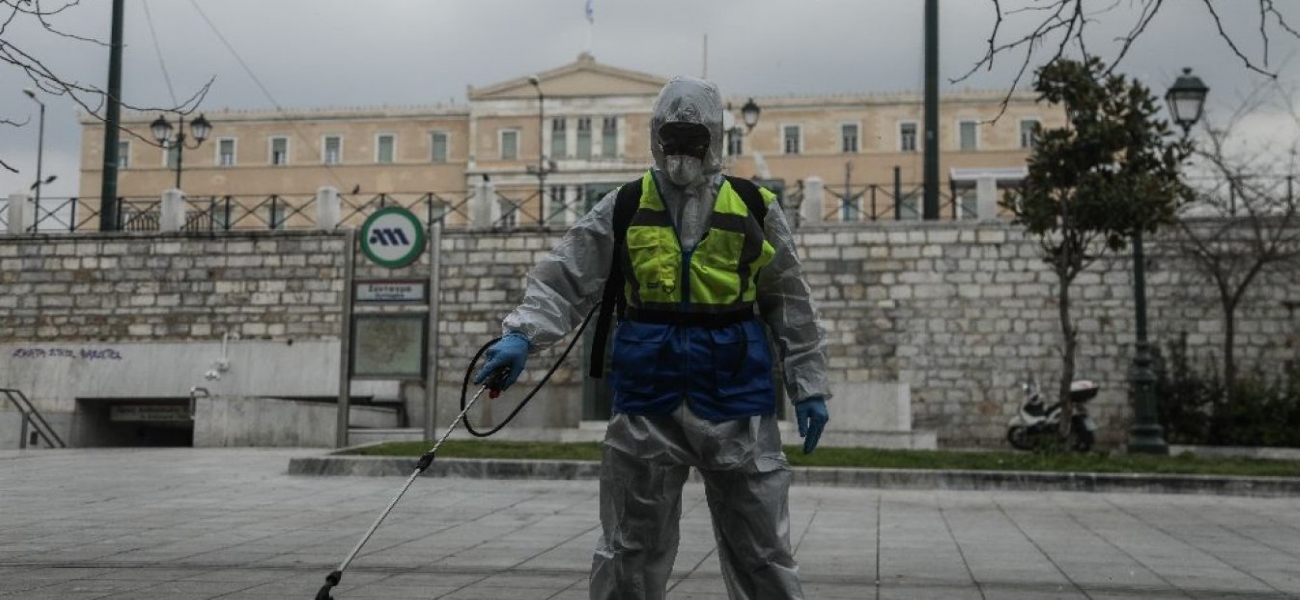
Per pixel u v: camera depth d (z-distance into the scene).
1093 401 23.39
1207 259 22.83
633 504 3.73
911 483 13.12
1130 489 12.88
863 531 9.15
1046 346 23.77
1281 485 12.63
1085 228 16.92
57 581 6.24
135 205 36.31
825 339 3.97
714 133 3.76
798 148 66.38
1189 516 10.57
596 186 23.33
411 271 26.06
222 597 5.73
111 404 27.39
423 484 12.66
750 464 3.73
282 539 8.23
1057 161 16.73
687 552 7.74
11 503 10.47
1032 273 23.94
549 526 9.18
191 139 69.88
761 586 3.77
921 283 24.31
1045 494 12.64
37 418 24.80
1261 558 7.69
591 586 3.81
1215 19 5.76
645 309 3.77
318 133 70.25
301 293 26.34
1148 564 7.37
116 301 26.75
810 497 12.09
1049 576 6.82
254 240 26.59
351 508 10.35
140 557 7.27
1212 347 23.28
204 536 8.38
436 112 69.75
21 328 26.89
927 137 25.36
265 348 26.20
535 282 3.83
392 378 17.19
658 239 3.76
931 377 24.09
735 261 3.77
